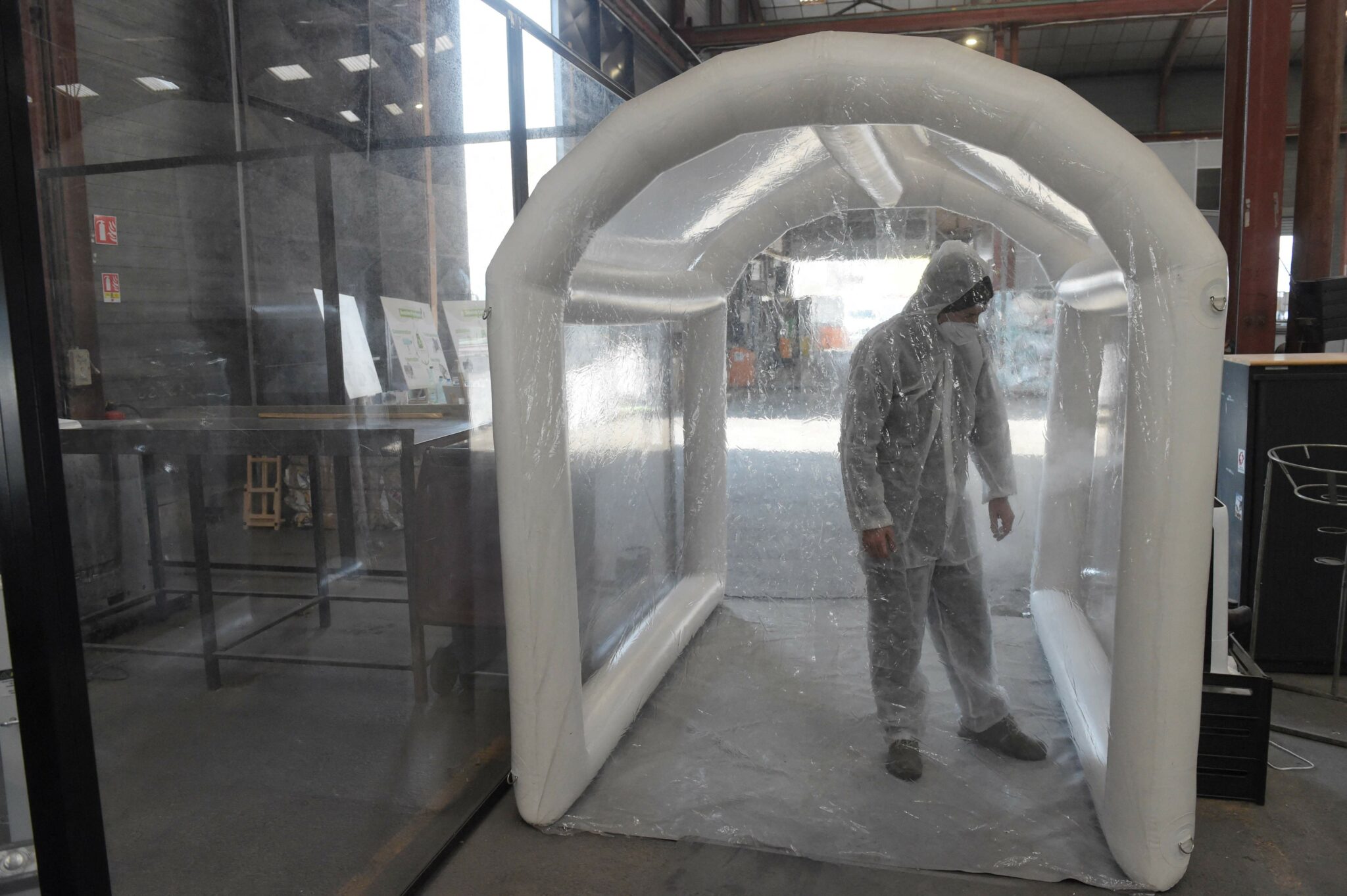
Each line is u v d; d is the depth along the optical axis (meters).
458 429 2.70
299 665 2.66
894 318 2.29
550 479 2.13
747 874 2.06
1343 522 3.05
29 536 1.14
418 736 2.57
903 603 2.35
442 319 2.84
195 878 1.87
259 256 2.91
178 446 2.30
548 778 2.23
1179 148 9.47
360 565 2.83
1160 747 1.87
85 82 2.16
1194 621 1.82
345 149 2.93
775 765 2.45
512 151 2.84
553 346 2.12
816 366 2.78
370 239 2.88
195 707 2.32
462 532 2.67
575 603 2.28
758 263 2.82
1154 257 1.75
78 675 1.20
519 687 2.20
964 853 2.09
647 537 3.56
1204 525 1.79
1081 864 2.03
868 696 2.69
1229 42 5.46
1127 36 12.08
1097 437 2.60
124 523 2.12
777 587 3.17
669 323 3.49
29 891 1.31
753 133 2.27
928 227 2.76
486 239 2.85
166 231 2.46
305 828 2.08
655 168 2.04
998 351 2.92
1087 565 2.77
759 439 2.92
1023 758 2.43
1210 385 1.75
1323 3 5.40
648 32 8.49
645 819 2.26
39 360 1.14
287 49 2.95
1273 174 4.95
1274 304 5.03
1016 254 2.93
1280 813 2.28
